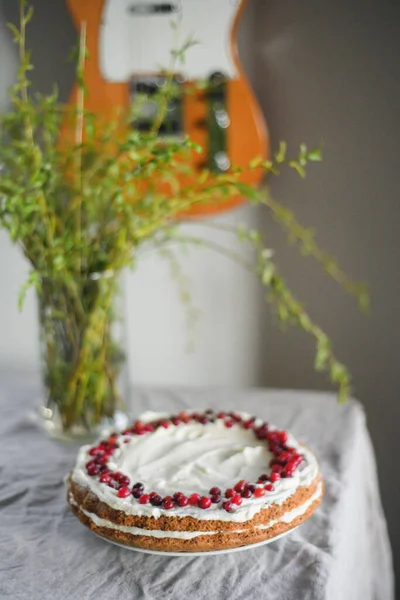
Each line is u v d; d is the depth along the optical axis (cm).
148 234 109
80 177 103
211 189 104
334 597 79
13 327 151
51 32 137
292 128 133
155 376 148
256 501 81
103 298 103
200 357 146
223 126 132
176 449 92
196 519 80
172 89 109
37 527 89
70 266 103
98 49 132
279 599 77
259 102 133
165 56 131
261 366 143
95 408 108
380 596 111
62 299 104
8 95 140
